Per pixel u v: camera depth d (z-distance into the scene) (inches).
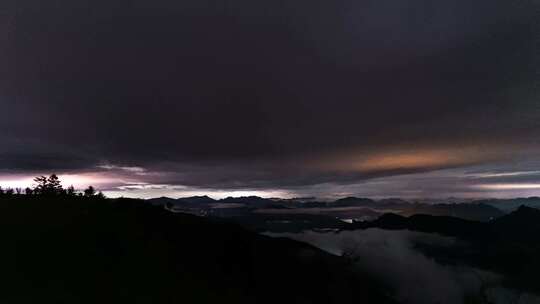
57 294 1704.0
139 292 2037.4
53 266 1934.1
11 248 1982.0
